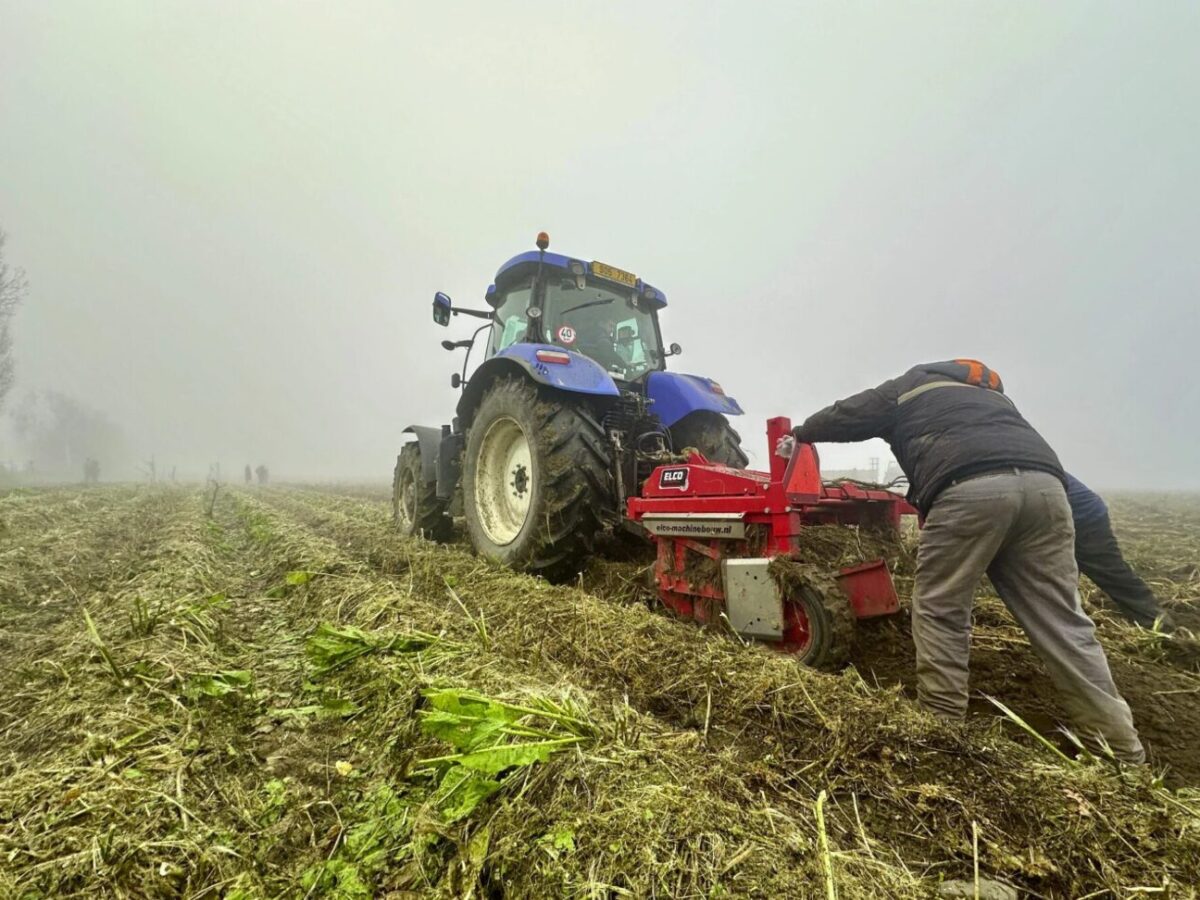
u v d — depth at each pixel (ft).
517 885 3.83
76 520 27.71
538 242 14.01
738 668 7.14
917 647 6.85
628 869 3.67
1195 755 6.09
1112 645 9.09
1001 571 6.64
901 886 3.75
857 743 5.51
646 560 12.79
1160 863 4.01
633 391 14.82
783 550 8.18
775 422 8.39
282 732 6.21
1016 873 4.09
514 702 5.70
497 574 12.12
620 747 4.99
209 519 28.91
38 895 3.73
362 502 43.50
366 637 7.91
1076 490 10.25
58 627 10.27
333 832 4.60
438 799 4.63
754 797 4.65
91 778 4.83
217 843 4.39
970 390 7.22
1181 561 15.33
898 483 11.21
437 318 17.34
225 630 9.35
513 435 13.87
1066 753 6.10
